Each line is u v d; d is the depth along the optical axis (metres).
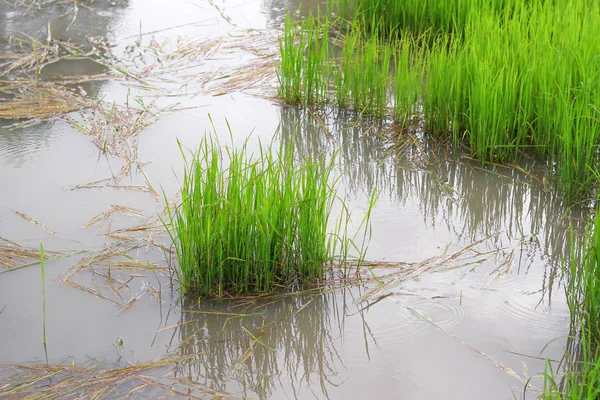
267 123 5.75
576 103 4.69
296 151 5.34
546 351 3.33
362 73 6.05
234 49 7.13
